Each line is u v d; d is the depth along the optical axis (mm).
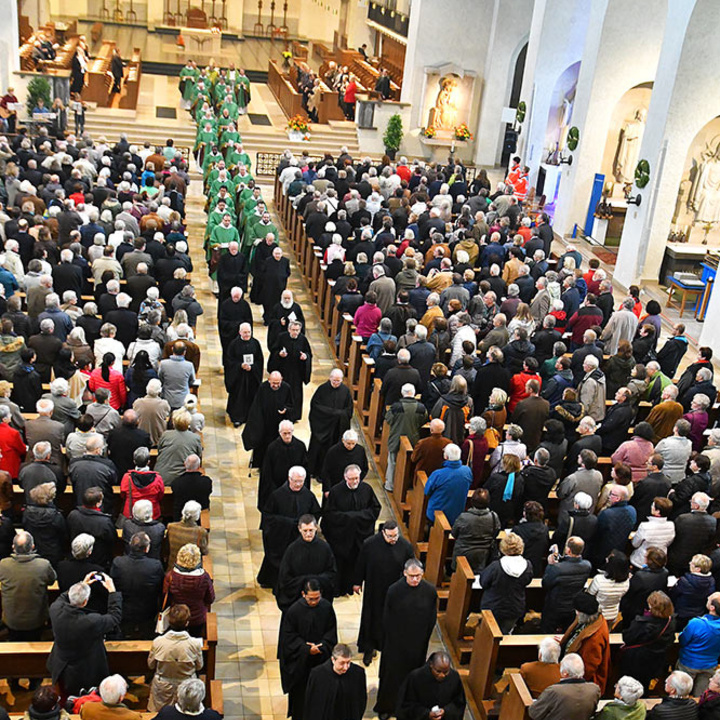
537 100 30609
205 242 19641
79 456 10320
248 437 12664
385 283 15719
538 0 29828
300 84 36219
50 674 8383
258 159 30891
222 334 15164
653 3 25578
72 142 22891
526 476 10641
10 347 12539
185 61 42344
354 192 20484
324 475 11070
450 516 10742
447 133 34344
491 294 15398
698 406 12961
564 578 9102
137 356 12195
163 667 7734
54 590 8773
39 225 17031
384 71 35562
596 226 27250
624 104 26828
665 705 7719
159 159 22938
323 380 16297
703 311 22422
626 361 14297
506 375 13117
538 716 7492
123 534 9383
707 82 22438
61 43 39219
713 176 23531
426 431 12414
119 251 16609
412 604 8727
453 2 32969
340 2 47562
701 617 8891
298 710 8828
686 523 10336
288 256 22156
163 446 10781
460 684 7895
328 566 9195
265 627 10406
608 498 10344
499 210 21875
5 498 9773
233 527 12156
